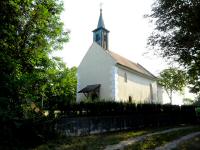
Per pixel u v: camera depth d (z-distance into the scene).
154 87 41.25
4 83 10.45
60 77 17.48
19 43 13.82
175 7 14.89
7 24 12.75
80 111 16.94
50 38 15.94
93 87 31.12
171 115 26.53
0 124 9.37
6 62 11.17
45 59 15.34
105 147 10.68
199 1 13.33
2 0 12.30
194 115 30.61
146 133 16.47
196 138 12.79
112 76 30.52
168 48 16.94
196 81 25.80
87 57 34.75
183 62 17.17
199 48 14.99
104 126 16.77
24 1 14.16
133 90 34.09
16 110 10.51
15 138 9.74
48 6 15.77
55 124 12.43
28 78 11.53
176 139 13.09
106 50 34.12
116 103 19.50
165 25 16.31
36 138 10.68
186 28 14.62
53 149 10.07
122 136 14.58
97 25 35.69
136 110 21.45
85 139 12.95
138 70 36.78
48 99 16.11
